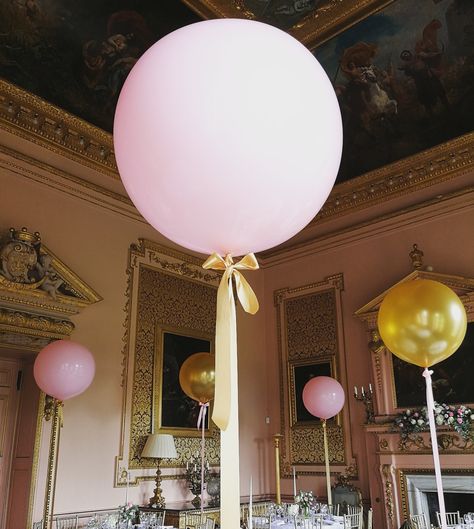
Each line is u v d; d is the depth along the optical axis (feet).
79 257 23.53
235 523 5.42
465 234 25.07
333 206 30.04
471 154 25.22
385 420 25.07
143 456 23.13
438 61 24.49
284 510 21.34
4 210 21.26
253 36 5.56
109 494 21.95
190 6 22.91
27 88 22.00
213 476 25.75
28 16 20.86
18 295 20.26
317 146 5.59
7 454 20.36
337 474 26.96
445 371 24.02
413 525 20.47
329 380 22.15
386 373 25.77
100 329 23.52
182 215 5.82
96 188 24.95
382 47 25.13
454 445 22.58
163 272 27.20
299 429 29.09
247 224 5.82
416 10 23.31
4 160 21.72
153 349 25.58
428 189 26.89
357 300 28.40
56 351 16.93
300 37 25.09
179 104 5.32
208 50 5.43
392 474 24.11
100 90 24.25
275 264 32.68
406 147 26.89
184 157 5.35
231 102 5.24
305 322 30.37
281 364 30.86
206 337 28.50
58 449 19.61
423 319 12.39
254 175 5.37
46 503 18.66
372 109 27.20
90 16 21.98
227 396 5.74
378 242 28.22
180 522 21.15
